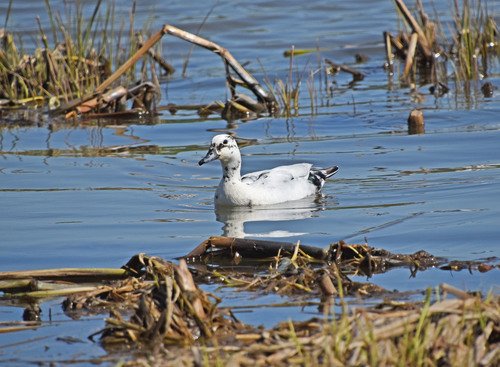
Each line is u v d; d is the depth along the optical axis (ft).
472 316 29.22
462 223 45.06
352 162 58.75
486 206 47.67
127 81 80.23
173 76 86.12
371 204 49.98
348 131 66.33
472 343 28.63
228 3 107.45
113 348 31.42
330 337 28.35
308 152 61.31
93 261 41.52
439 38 92.07
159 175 57.47
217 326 31.96
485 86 75.51
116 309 35.09
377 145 62.18
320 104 74.79
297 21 102.17
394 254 40.11
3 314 35.42
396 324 28.63
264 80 82.99
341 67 85.25
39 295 37.11
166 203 51.75
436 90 77.10
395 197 50.90
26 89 79.00
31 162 60.13
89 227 46.85
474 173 54.44
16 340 32.78
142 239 44.78
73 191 53.67
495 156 57.93
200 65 89.10
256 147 63.21
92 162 60.13
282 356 27.66
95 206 50.70
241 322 32.81
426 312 28.89
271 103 74.33
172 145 64.44
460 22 86.48
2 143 65.62
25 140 66.39
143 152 62.64
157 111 74.90
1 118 73.82
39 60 79.97
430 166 56.75
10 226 47.11
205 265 40.52
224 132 67.72
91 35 91.81
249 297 35.91
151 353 30.63
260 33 97.66
